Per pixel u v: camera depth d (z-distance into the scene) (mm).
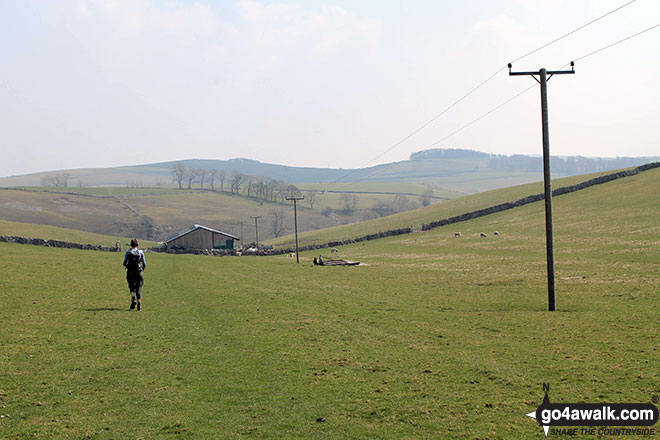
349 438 10477
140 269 26625
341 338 19938
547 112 28281
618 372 14633
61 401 12391
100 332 20281
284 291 35906
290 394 13172
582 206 98562
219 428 10977
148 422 11234
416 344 18875
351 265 65688
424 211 152625
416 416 11633
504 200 130125
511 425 11070
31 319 22469
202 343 18906
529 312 26312
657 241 58625
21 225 121812
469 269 52500
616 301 28812
